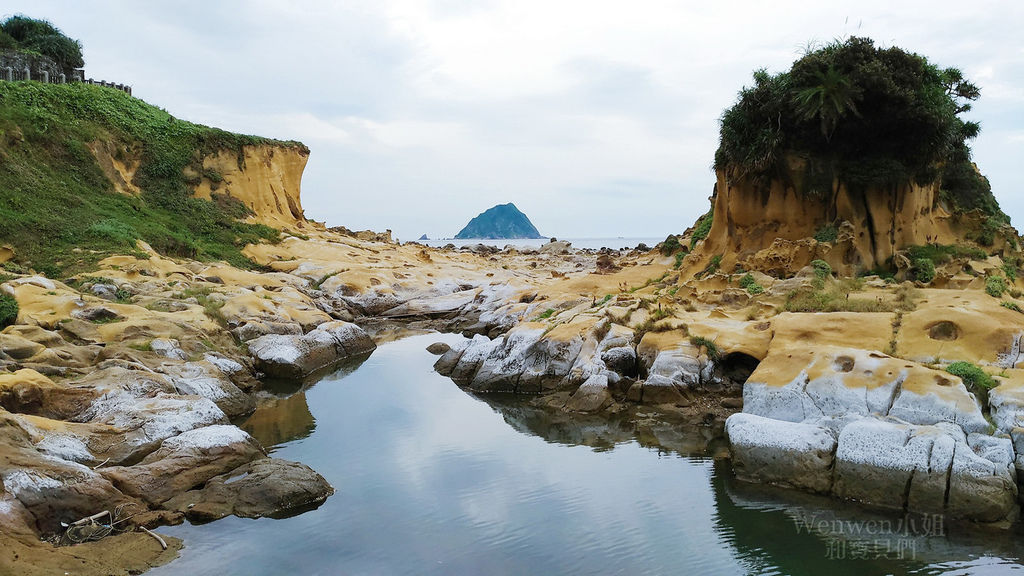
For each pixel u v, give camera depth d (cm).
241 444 1606
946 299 2127
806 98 2650
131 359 2089
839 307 2200
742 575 1217
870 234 2783
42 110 4388
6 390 1638
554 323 2564
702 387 2103
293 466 1561
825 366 1764
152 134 5000
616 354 2248
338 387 2483
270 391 2431
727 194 3098
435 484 1606
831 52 2741
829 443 1535
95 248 3447
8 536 1158
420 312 3975
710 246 3197
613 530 1385
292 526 1380
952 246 2778
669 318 2338
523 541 1341
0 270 2944
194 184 5000
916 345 1855
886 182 2705
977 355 1788
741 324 2220
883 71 2627
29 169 3975
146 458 1508
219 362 2380
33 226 3459
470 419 2103
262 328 2806
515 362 2409
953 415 1533
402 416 2139
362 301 4022
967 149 3447
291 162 5753
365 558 1269
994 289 2247
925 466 1410
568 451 1822
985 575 1198
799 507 1469
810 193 2805
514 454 1802
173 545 1276
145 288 3028
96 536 1258
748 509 1465
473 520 1425
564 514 1455
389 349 3175
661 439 1897
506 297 3769
